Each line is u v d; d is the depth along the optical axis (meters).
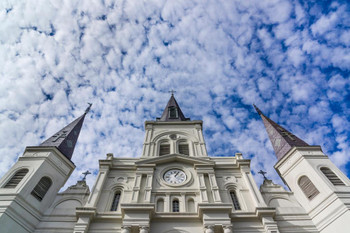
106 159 18.69
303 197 16.05
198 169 17.92
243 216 14.47
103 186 16.92
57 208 15.54
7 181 15.44
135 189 16.23
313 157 17.52
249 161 18.44
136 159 19.55
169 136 22.09
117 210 15.52
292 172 17.66
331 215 14.01
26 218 14.06
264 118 25.41
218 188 16.38
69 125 23.36
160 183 17.08
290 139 20.12
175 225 14.23
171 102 32.12
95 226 14.23
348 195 14.44
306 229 14.27
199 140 21.50
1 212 13.27
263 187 17.36
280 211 15.35
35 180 15.69
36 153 17.72
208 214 14.20
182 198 15.93
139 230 13.47
